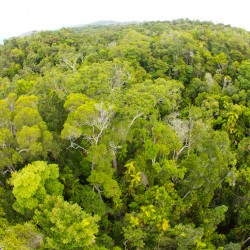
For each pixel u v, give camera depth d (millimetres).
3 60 101625
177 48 78875
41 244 27719
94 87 47094
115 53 73125
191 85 70938
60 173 38344
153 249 38312
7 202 33000
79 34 116312
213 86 70625
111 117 41188
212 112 62688
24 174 28688
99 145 36594
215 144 45531
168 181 43625
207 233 41906
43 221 29109
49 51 97625
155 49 78688
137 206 40625
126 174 41844
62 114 41969
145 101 44938
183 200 43906
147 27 125688
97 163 36938
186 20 144500
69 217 28359
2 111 36188
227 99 66500
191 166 44750
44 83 54375
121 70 56344
